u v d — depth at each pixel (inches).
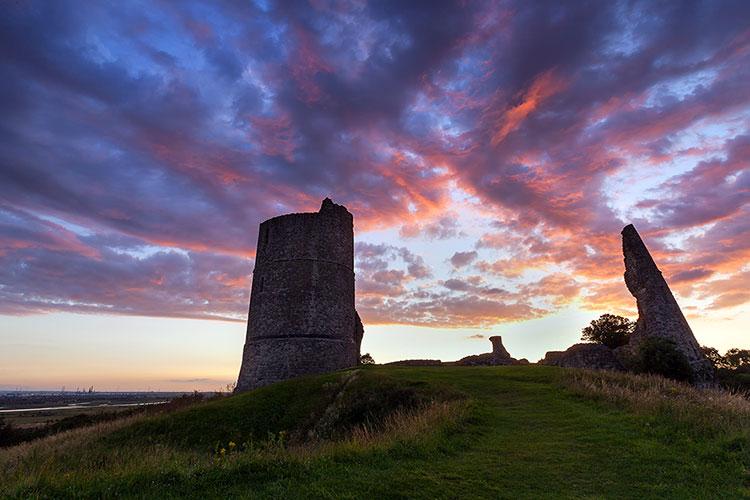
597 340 1956.2
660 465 367.2
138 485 316.8
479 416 559.8
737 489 317.1
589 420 528.4
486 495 307.1
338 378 1013.2
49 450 765.3
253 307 1470.2
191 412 920.3
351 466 357.4
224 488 315.6
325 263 1448.1
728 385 1325.0
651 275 1349.7
